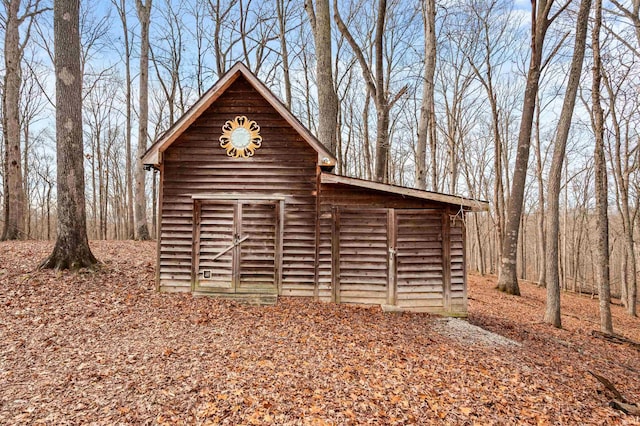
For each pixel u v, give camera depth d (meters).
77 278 8.30
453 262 8.65
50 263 8.60
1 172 24.84
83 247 8.93
